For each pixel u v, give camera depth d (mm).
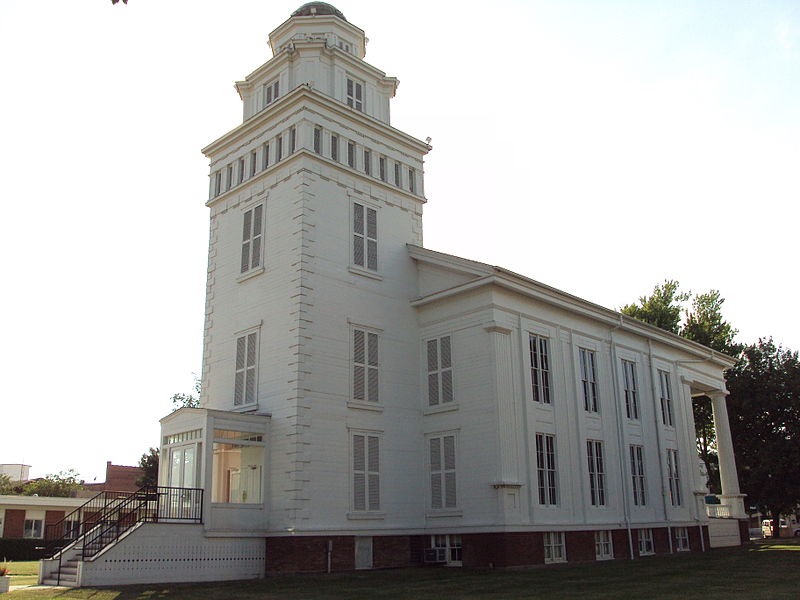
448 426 25578
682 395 35500
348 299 25391
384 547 23953
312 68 28156
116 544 19203
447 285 26969
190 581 20172
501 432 24000
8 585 17531
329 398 23734
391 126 29062
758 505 46062
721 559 25578
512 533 23234
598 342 30344
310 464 22578
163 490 22156
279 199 25922
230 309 26734
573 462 26828
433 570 22891
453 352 26109
